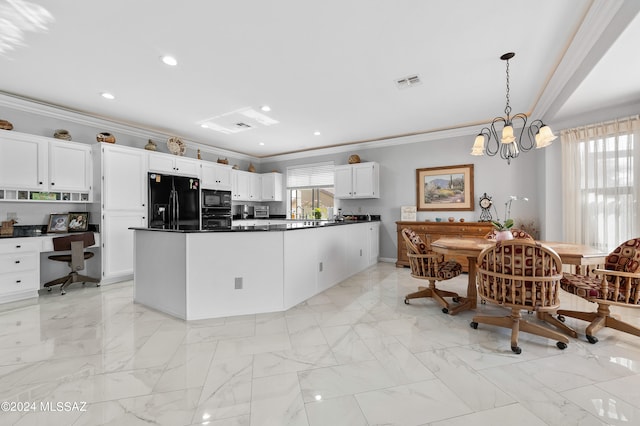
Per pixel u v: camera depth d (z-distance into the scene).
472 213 4.78
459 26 2.17
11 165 3.26
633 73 2.36
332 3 1.92
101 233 3.86
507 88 3.11
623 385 1.62
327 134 5.18
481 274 2.25
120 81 3.04
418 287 3.62
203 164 5.36
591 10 1.97
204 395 1.56
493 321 2.35
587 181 3.27
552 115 3.45
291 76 2.96
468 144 4.83
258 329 2.44
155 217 4.44
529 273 2.00
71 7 1.94
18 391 1.59
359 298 3.31
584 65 2.44
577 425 1.32
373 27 2.18
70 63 2.68
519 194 4.43
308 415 1.41
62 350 2.06
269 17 2.06
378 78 3.01
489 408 1.44
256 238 2.83
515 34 2.27
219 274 2.73
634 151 2.86
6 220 3.42
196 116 4.16
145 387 1.63
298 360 1.93
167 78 2.98
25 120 3.54
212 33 2.24
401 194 5.43
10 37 2.27
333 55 2.57
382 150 5.62
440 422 1.35
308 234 3.31
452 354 2.00
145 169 4.37
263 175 6.84
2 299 3.13
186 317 2.64
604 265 2.25
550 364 1.86
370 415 1.40
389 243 5.56
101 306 3.04
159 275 2.90
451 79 3.05
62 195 3.74
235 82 3.09
